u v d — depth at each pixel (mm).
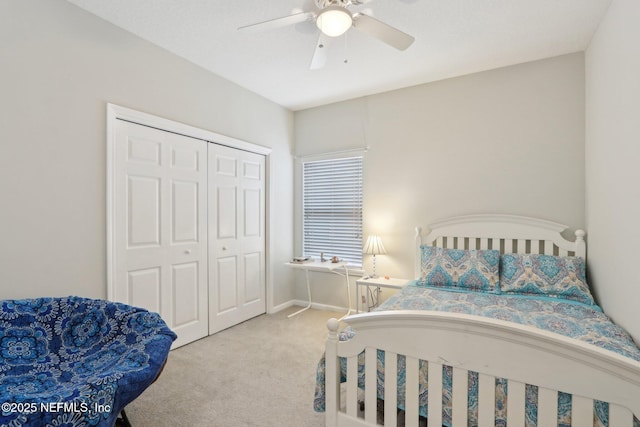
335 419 1620
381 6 2113
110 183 2348
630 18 1725
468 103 3209
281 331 3303
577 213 2744
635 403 1051
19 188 1913
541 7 2125
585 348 1096
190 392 2150
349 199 3990
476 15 2219
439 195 3363
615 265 1957
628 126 1748
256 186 3787
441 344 1354
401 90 3576
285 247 4188
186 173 2959
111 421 1175
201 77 3059
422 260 3133
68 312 1827
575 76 2756
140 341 1637
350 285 3959
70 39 2137
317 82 3414
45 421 1017
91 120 2248
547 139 2865
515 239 2939
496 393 1311
